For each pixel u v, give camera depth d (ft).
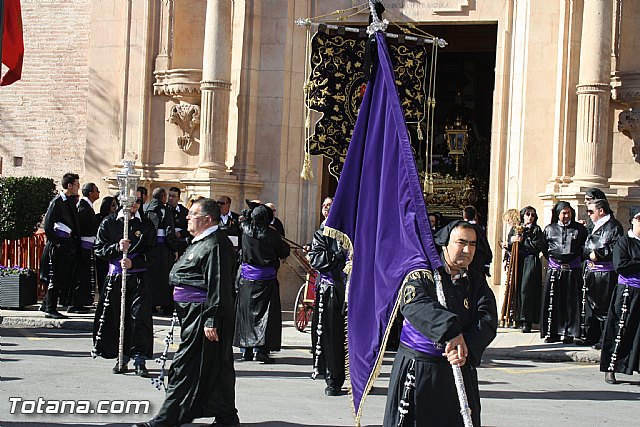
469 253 22.35
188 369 29.35
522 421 33.30
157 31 68.54
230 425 30.14
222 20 63.46
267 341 44.75
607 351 42.16
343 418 32.81
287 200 65.41
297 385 39.27
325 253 38.06
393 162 23.48
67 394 35.35
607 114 57.93
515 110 62.28
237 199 64.34
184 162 67.92
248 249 45.11
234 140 65.36
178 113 67.05
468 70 88.02
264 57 65.57
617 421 33.88
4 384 36.81
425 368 22.03
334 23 65.82
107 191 69.82
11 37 52.49
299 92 65.87
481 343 22.11
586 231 52.65
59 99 74.84
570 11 59.93
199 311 29.50
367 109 25.11
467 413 20.83
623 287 41.75
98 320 41.01
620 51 59.88
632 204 57.93
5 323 55.62
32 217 65.67
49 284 56.24
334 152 53.26
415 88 53.78
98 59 70.49
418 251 22.20
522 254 55.67
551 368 46.37
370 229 23.99
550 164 60.64
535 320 55.57
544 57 60.90
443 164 82.12
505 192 62.54
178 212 59.98
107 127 70.08
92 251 57.77
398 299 21.91
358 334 23.58
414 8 64.80
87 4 74.23
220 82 63.52
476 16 63.77
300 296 55.98
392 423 22.12
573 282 52.21
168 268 58.65
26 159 75.56
